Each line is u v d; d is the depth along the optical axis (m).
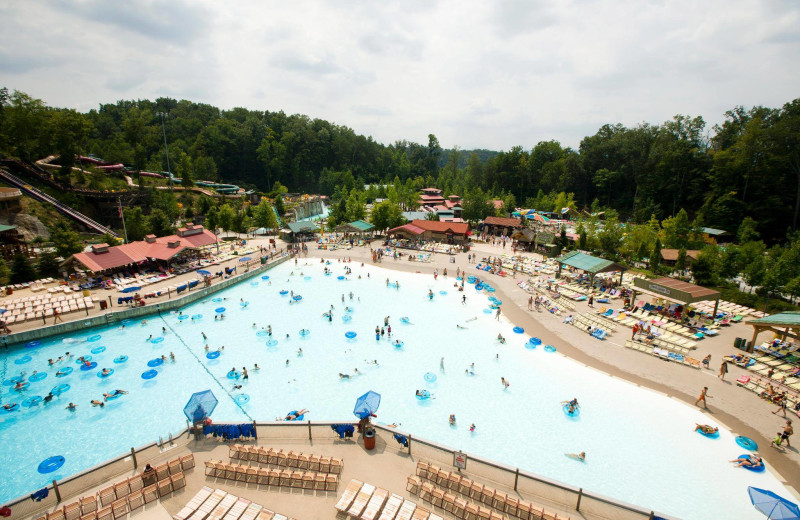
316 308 51.53
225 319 47.44
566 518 17.27
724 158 96.62
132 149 128.00
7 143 83.44
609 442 26.78
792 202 89.44
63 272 55.31
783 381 31.92
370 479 19.88
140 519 17.59
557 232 104.94
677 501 21.92
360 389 33.25
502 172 166.75
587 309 50.25
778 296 51.88
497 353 39.50
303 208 151.00
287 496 18.98
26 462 24.94
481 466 20.20
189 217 100.06
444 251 83.12
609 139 153.75
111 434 27.52
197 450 21.91
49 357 37.34
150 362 36.28
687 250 73.31
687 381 33.59
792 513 16.56
